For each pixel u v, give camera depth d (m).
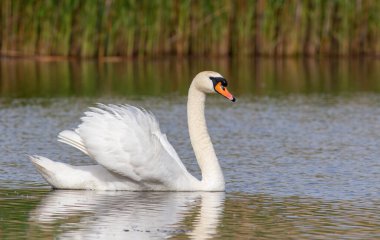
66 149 16.27
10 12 33.44
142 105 22.22
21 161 15.10
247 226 10.89
